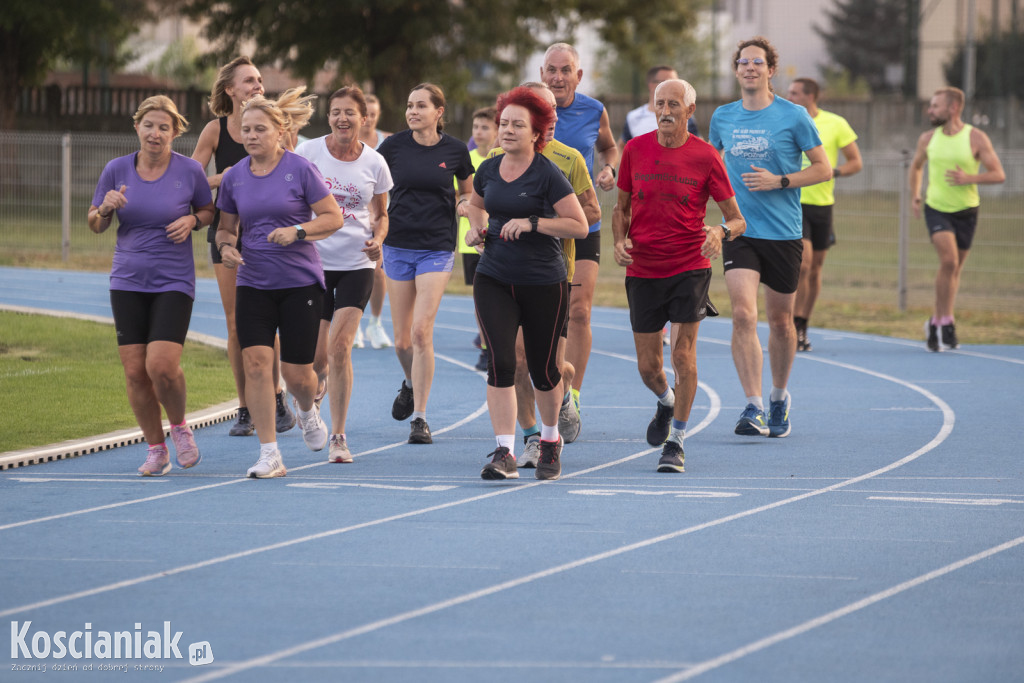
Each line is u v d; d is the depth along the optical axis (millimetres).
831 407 30188
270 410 21578
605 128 28047
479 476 21859
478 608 14039
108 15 98500
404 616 13742
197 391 31188
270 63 100000
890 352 40625
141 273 21094
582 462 23328
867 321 49188
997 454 24141
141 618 13680
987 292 53188
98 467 22641
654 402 30891
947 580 15273
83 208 71938
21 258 69812
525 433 22891
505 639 12953
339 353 23078
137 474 21953
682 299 22203
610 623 13508
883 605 14219
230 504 19406
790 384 33938
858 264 59531
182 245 21281
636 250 22469
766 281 26156
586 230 20469
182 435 21859
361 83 97188
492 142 35438
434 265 25422
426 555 16328
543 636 13055
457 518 18500
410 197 25406
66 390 30156
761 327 46625
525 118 20484
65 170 69188
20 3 93125
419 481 21359
